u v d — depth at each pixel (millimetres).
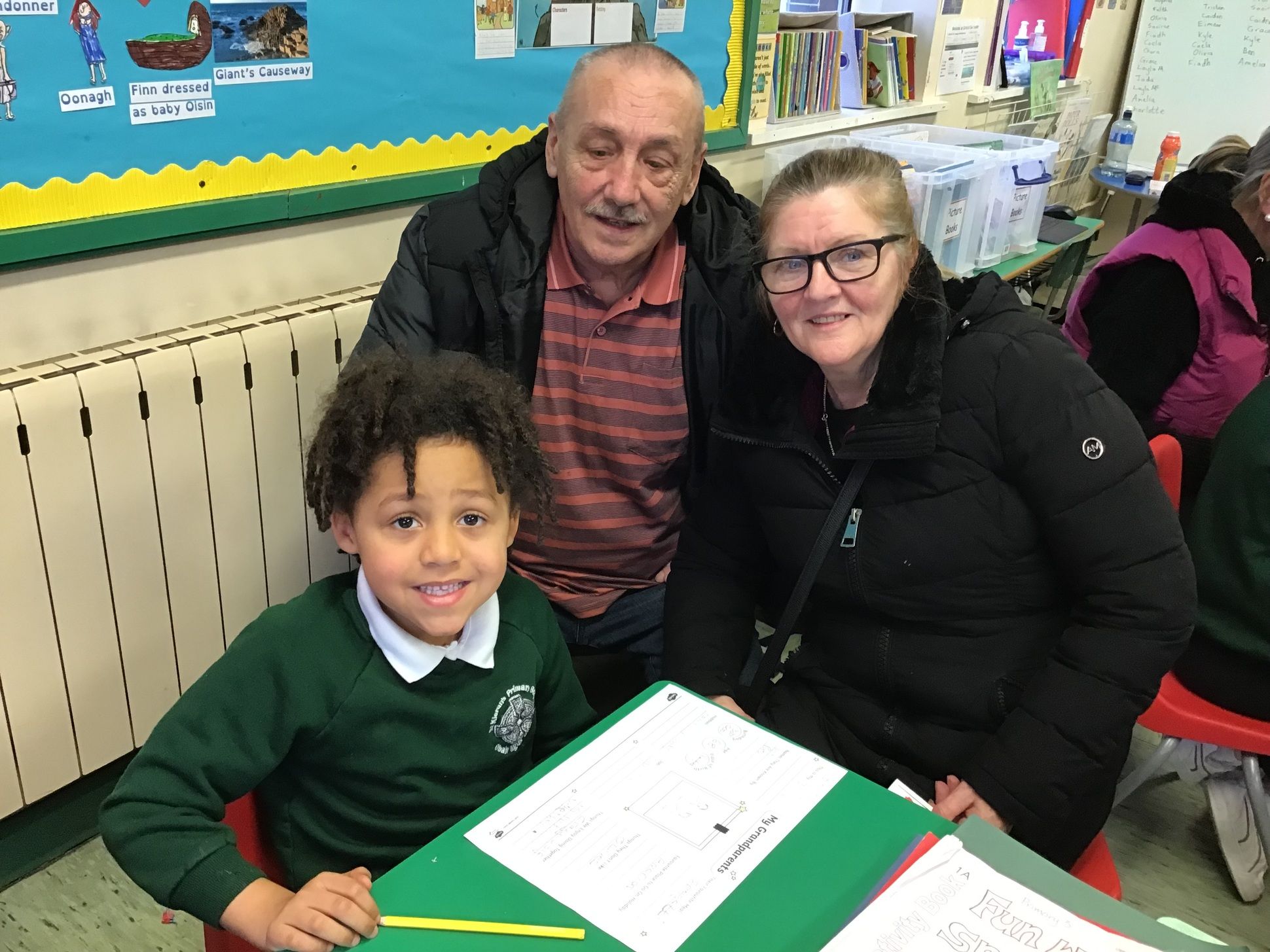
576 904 758
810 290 1180
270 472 1709
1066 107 4230
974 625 1308
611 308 1611
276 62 1618
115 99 1444
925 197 2445
